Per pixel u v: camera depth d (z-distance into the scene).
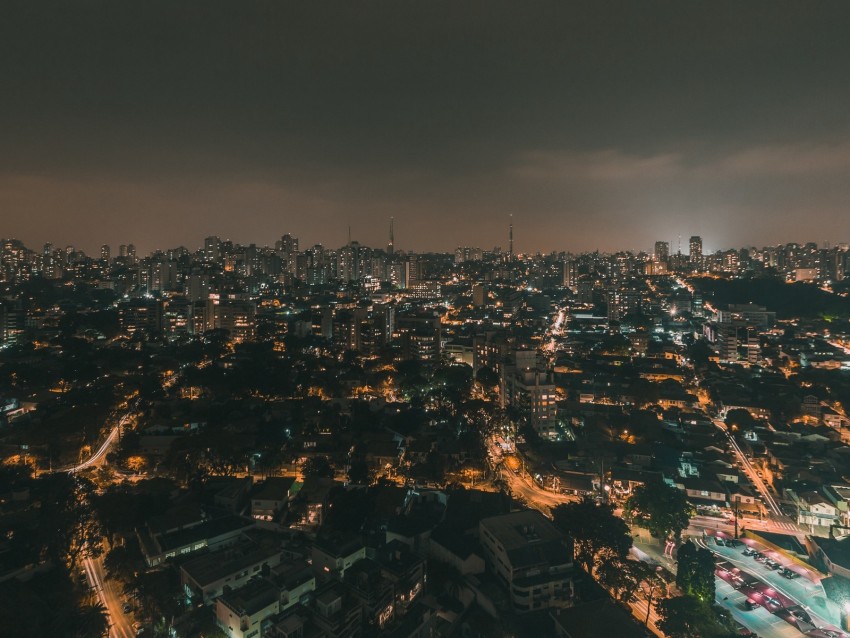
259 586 88.75
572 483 149.00
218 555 100.50
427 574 102.75
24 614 84.56
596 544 109.12
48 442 156.00
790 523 134.88
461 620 96.94
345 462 154.25
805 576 112.25
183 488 138.38
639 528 130.88
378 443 163.50
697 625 88.75
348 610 85.31
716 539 126.50
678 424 199.38
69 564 106.00
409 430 182.50
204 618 85.88
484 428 183.75
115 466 154.25
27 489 129.50
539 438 180.25
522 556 100.00
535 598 95.75
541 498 146.75
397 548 105.00
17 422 180.62
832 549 115.62
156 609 88.62
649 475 148.38
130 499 120.44
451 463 154.50
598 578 108.38
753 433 184.88
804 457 164.62
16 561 100.50
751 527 133.25
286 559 106.12
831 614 100.50
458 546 108.38
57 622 84.75
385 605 90.69
